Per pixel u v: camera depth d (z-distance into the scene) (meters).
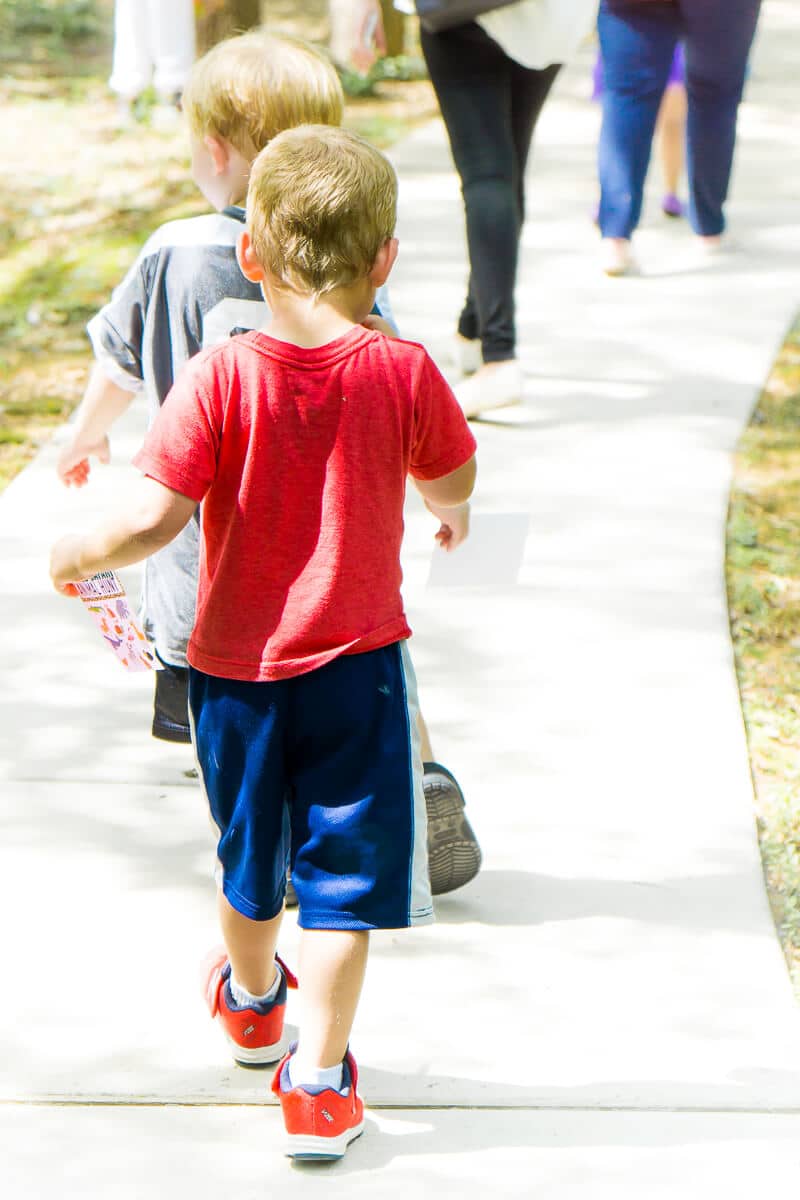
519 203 7.52
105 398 3.99
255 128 3.75
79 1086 3.58
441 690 5.30
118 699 5.24
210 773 3.33
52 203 11.10
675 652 5.58
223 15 12.92
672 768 4.88
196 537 3.88
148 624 4.06
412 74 15.45
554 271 9.62
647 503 6.71
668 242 10.27
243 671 3.19
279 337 3.19
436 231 10.22
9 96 14.37
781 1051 3.72
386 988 3.90
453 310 8.79
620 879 4.35
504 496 6.72
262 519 3.14
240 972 3.53
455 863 4.07
